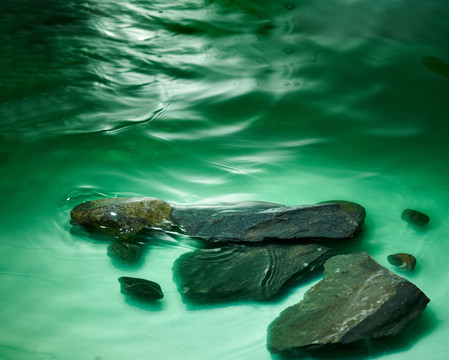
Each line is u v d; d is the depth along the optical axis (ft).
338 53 5.12
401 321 3.23
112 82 4.81
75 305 3.33
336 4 5.94
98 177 4.07
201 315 3.30
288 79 4.86
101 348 3.18
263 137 4.39
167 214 3.70
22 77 4.80
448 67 4.97
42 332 3.23
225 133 4.42
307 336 3.18
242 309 3.33
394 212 3.87
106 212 3.65
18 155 4.20
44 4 5.87
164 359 3.15
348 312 3.24
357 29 5.41
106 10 5.79
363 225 3.77
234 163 4.19
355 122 4.51
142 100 4.66
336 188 4.02
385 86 4.81
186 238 3.62
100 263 3.52
